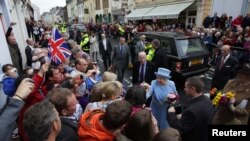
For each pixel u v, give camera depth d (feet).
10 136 4.94
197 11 50.60
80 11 195.21
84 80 11.19
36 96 8.56
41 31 61.41
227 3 45.85
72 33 58.59
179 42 21.30
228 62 16.33
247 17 37.22
